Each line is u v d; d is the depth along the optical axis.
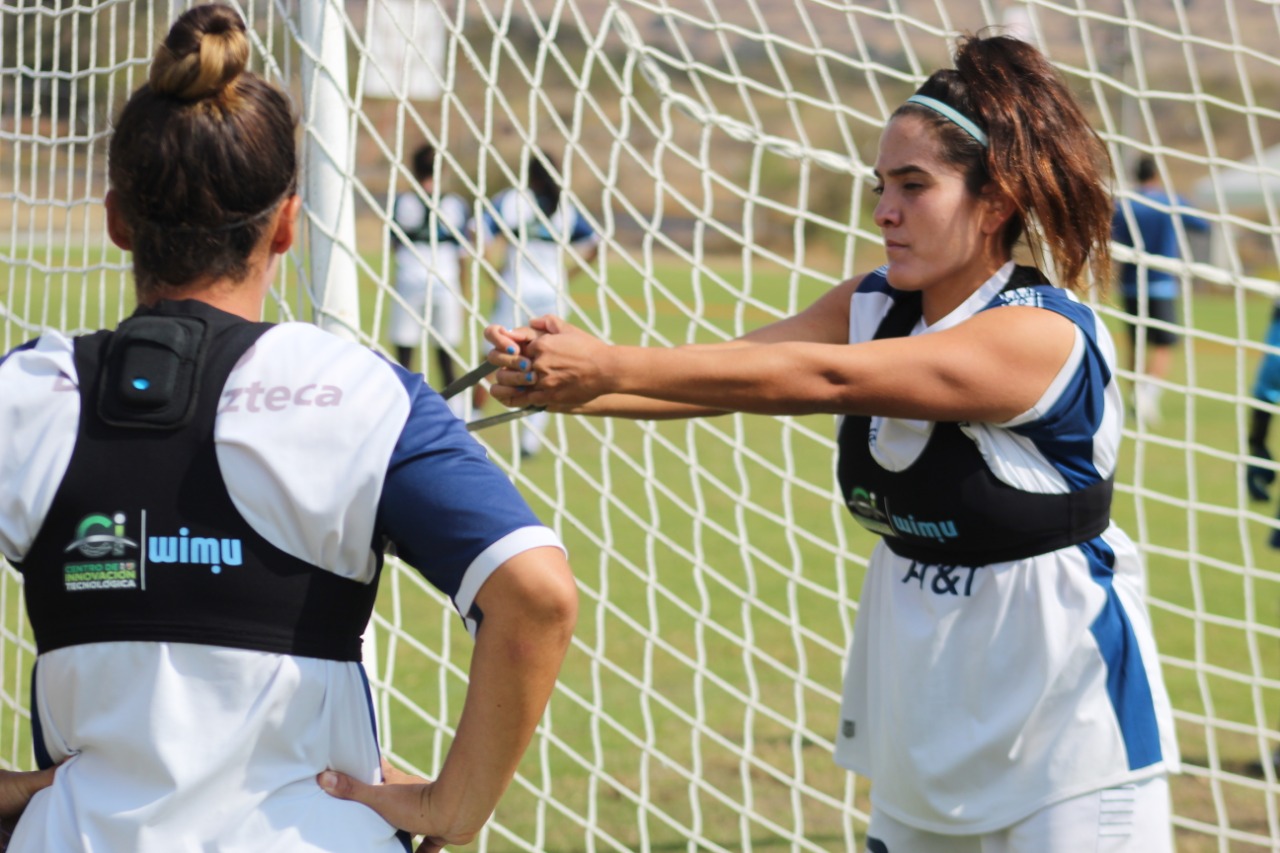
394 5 9.94
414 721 13.28
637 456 27.70
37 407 4.18
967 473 6.08
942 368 5.80
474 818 4.40
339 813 4.29
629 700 14.41
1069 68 11.12
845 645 16.44
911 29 11.48
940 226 6.10
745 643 11.05
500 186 21.89
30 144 10.32
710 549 20.84
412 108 9.39
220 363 4.21
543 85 12.76
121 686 4.12
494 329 5.48
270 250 4.51
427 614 17.23
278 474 4.07
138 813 4.07
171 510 4.11
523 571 4.11
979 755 6.20
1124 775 6.06
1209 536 23.06
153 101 4.23
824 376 5.73
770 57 11.65
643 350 5.60
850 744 7.03
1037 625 6.12
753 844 11.24
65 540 4.14
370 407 4.20
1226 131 77.06
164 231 4.25
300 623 4.19
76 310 11.16
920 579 6.42
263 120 4.29
